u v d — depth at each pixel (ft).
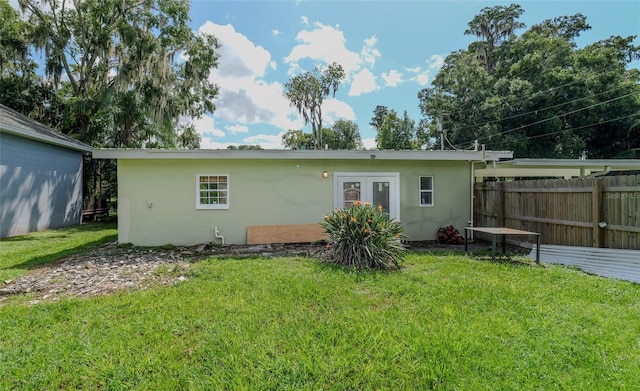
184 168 25.05
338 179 26.66
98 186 52.49
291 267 17.04
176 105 53.01
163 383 7.11
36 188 36.11
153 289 13.56
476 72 75.66
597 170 35.58
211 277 15.25
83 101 49.32
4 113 35.88
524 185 23.98
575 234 19.86
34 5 48.47
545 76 65.98
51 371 7.55
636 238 16.34
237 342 8.71
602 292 12.39
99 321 10.22
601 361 7.64
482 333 9.05
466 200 28.22
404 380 7.13
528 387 6.79
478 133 70.59
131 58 47.11
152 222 24.81
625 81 62.44
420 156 25.32
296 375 7.30
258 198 25.81
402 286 13.34
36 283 14.80
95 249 23.59
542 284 13.62
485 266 16.96
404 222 27.32
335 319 10.16
